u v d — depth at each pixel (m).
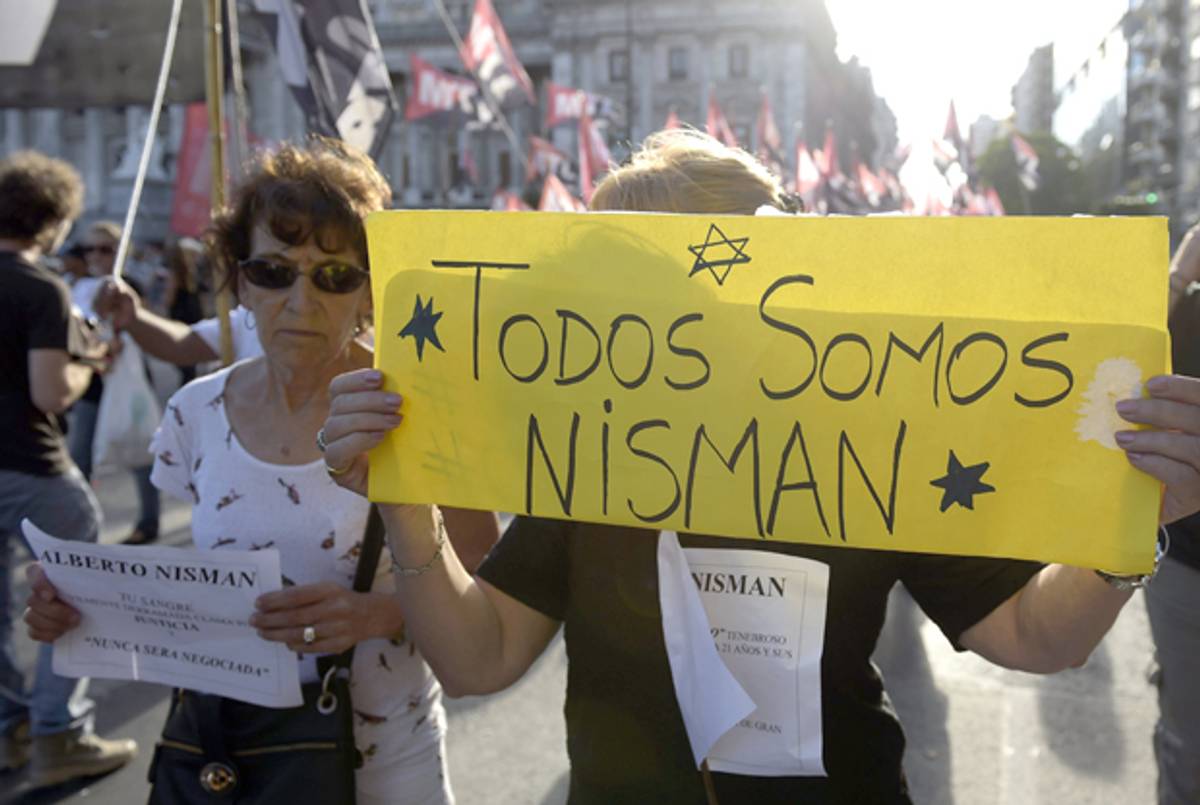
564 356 1.28
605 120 25.50
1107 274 1.11
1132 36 69.12
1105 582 1.17
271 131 47.38
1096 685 4.02
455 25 53.81
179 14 3.66
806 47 52.03
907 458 1.19
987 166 45.12
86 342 3.19
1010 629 1.29
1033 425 1.15
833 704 1.29
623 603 1.37
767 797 1.30
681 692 1.31
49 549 1.68
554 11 53.03
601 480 1.28
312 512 1.71
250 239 1.75
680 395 1.25
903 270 1.17
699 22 51.38
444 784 1.83
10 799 3.17
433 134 54.59
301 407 1.77
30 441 3.08
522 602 1.45
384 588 1.72
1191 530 2.09
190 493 1.88
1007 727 3.67
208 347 3.38
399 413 1.31
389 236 1.32
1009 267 1.13
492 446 1.31
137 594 1.67
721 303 1.24
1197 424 1.04
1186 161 61.31
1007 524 1.17
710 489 1.25
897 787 1.34
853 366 1.20
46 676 3.22
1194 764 2.17
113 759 3.37
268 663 1.63
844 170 71.69
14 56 3.40
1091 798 3.17
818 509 1.22
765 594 1.30
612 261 1.27
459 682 1.41
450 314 1.31
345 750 1.62
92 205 45.97
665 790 1.33
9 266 3.02
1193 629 2.12
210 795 1.63
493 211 1.30
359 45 3.87
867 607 1.31
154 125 3.19
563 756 3.49
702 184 1.42
